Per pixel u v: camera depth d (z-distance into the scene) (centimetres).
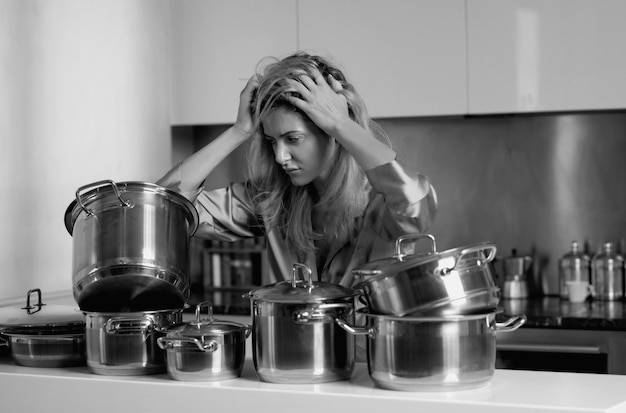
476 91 364
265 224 221
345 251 217
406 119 414
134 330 187
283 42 388
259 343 176
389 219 204
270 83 193
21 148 303
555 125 398
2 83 293
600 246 393
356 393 164
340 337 176
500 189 405
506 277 389
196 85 402
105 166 354
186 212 201
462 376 162
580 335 323
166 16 405
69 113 331
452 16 366
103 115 353
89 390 185
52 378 189
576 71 353
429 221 193
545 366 326
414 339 162
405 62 371
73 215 197
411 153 414
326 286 177
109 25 359
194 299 391
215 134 444
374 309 169
